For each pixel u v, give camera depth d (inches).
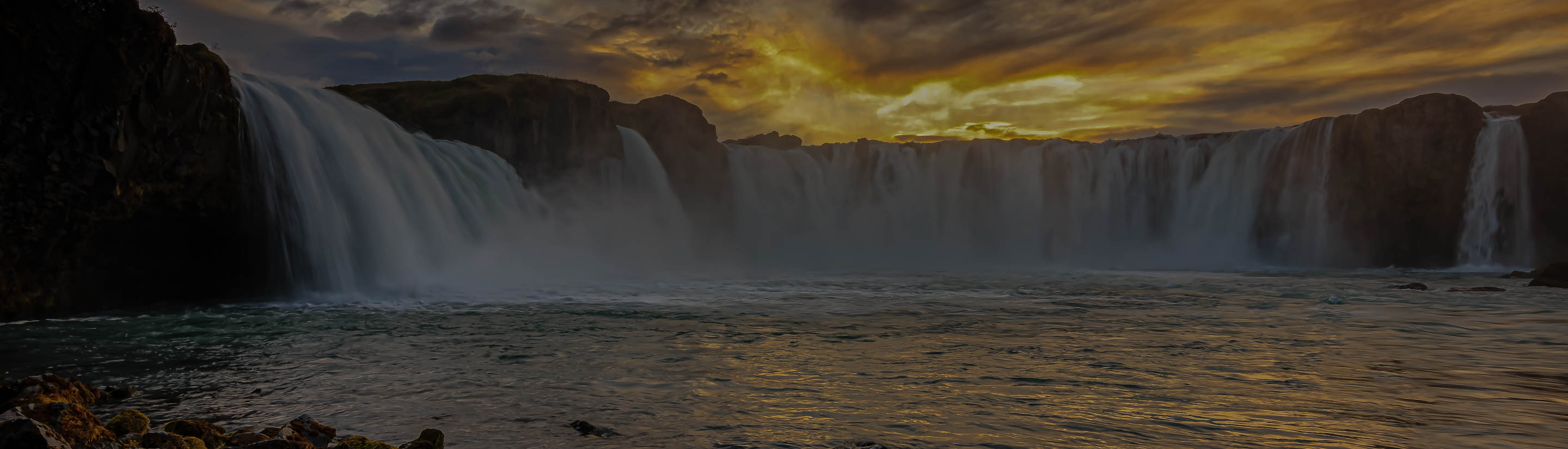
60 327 612.7
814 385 394.0
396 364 454.0
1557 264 1198.3
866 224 2299.5
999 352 507.2
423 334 584.1
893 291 1067.3
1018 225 2287.2
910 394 370.9
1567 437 292.8
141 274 758.5
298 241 852.0
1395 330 643.5
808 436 294.0
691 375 420.8
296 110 903.7
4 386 316.2
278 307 750.5
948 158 2351.1
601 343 544.7
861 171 2345.0
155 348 510.9
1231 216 2074.3
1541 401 356.8
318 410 337.4
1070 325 666.2
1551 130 1793.8
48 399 308.5
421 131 1312.7
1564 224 1792.6
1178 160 2178.9
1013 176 2311.8
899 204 2322.8
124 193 692.7
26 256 647.8
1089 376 420.5
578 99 1539.1
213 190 770.2
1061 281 1323.8
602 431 300.2
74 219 665.6
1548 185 1798.7
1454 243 1809.8
